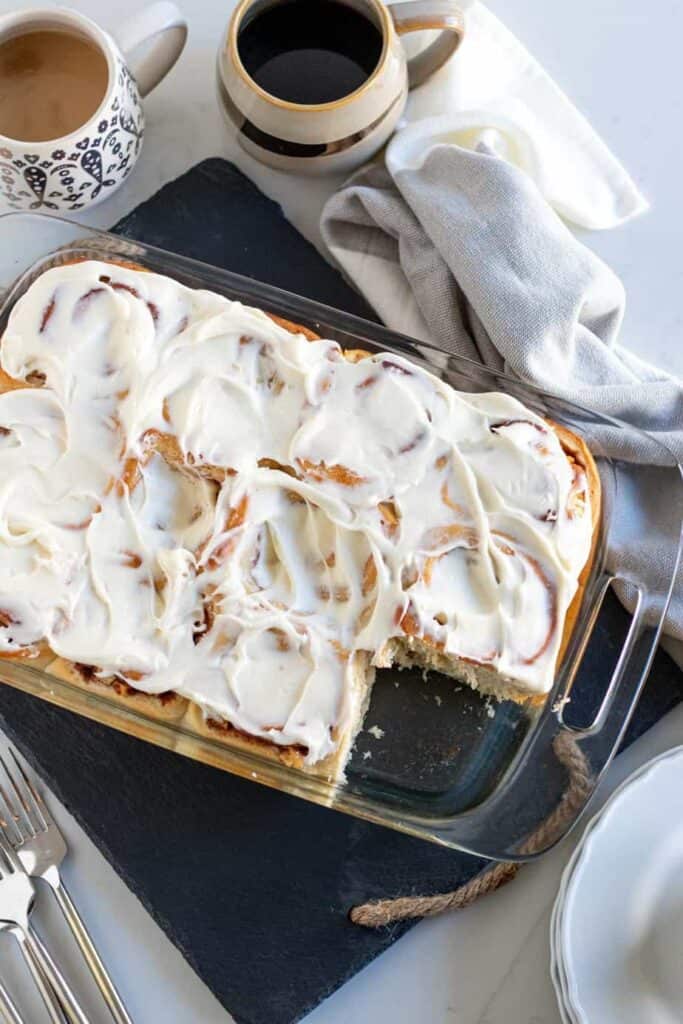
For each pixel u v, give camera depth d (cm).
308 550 98
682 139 110
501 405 99
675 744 104
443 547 97
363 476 97
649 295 109
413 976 102
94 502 97
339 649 97
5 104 104
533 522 98
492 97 108
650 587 101
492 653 97
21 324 99
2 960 102
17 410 98
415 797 102
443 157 105
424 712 103
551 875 102
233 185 109
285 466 98
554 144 108
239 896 102
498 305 102
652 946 98
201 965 101
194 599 97
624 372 104
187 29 106
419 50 108
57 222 104
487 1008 101
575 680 104
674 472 103
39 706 104
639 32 110
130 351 98
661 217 109
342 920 102
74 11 102
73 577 97
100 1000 102
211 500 98
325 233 107
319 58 104
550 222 103
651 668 104
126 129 103
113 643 96
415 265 105
